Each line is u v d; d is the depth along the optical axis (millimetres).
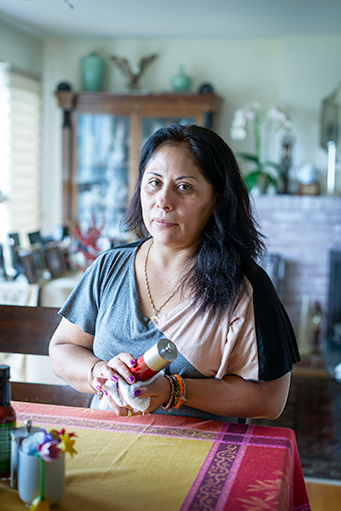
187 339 1146
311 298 4648
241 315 1140
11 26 4672
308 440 2779
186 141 1154
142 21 4477
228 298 1140
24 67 4930
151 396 1023
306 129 4805
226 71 5031
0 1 4020
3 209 4641
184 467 905
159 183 1161
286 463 928
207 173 1146
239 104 5035
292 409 3219
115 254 1283
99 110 4895
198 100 4730
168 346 985
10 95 4676
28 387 1393
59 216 5410
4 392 874
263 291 1183
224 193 1175
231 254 1170
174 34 4883
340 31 4574
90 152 4980
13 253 3275
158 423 1086
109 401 1030
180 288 1191
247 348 1140
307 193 4648
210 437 1027
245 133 4773
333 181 4691
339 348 4379
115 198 5000
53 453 777
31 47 5031
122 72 5137
